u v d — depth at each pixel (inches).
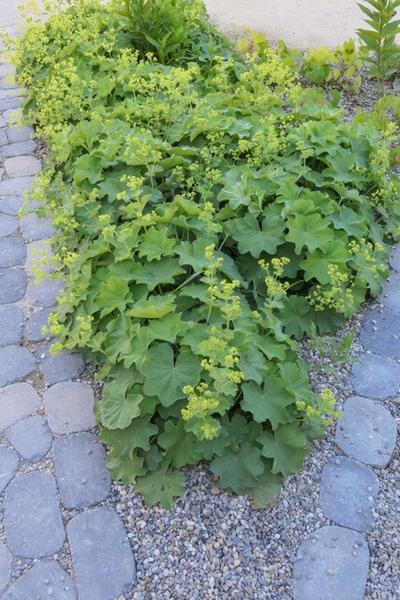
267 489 85.4
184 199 113.0
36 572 78.0
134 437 87.0
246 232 112.9
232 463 86.0
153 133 138.0
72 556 79.6
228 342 91.0
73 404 99.2
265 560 79.4
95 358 103.7
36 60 186.4
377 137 138.7
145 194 120.1
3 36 198.2
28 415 97.9
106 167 127.3
